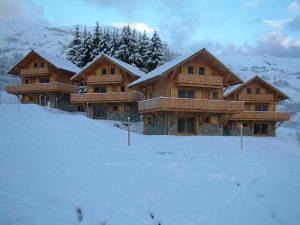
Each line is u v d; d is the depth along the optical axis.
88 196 12.77
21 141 18.72
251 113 50.38
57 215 10.93
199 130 40.28
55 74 56.06
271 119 50.59
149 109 39.88
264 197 14.99
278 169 19.89
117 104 50.12
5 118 23.98
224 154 24.69
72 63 64.31
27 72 56.81
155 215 12.27
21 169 14.09
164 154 21.67
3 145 17.23
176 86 40.06
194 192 14.62
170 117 38.91
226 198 14.40
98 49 69.81
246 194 15.05
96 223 11.04
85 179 14.34
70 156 17.47
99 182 14.27
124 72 49.31
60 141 20.39
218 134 41.25
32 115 26.64
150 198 13.52
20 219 10.19
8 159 15.07
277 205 14.24
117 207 12.38
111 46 70.06
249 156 24.58
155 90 43.09
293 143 39.25
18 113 26.56
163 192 14.23
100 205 12.27
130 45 68.62
